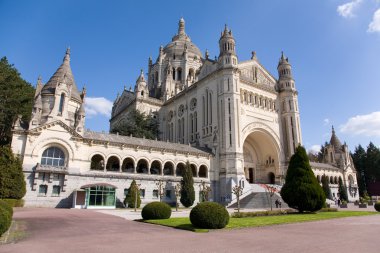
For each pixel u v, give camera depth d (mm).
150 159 49906
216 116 59250
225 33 63062
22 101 53594
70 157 42312
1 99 50375
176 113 74875
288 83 71812
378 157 106625
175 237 16188
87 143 44531
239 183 53219
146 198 46969
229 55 60500
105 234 17047
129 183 46125
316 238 15867
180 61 93438
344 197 73688
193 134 66938
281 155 66812
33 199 38125
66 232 17609
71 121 46750
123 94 89375
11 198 35500
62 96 46438
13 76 53656
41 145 40656
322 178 70438
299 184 36688
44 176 39656
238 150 55406
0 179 34812
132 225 22016
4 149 36375
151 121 75938
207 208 20516
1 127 50656
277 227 21453
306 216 30062
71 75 54281
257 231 19172
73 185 41438
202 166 56688
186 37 104875
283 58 75500
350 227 21188
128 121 71688
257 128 64250
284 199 38062
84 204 40719
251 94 65812
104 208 41906
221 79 59812
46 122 41750
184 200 47406
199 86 66812
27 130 40031
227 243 14227
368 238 15836
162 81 92875
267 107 68125
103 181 44031
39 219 24109
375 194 104562
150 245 13562
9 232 16922
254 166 70188
